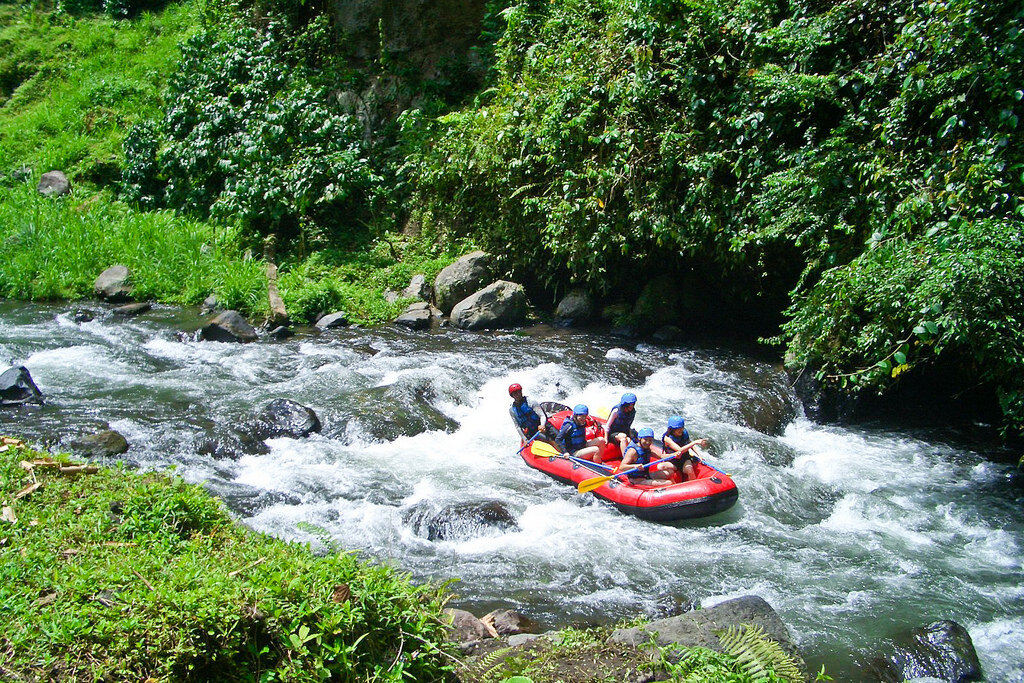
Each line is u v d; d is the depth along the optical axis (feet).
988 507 24.43
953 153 26.48
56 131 58.44
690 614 16.14
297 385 31.96
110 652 10.99
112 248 46.91
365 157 50.03
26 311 41.47
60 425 26.45
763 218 32.09
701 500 23.08
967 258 22.75
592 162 38.34
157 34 68.39
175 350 36.17
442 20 52.54
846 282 27.35
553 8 44.19
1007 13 24.93
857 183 29.68
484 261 43.21
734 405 31.27
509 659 14.12
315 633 11.84
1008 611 18.99
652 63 37.01
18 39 66.64
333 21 56.18
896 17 31.37
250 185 46.60
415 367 34.24
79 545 13.66
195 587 12.16
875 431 30.60
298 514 22.43
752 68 34.55
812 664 16.40
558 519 23.48
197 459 25.38
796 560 21.39
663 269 42.24
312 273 44.42
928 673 16.34
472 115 44.21
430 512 22.44
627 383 33.63
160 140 52.75
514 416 27.94
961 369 30.04
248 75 51.57
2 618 11.41
